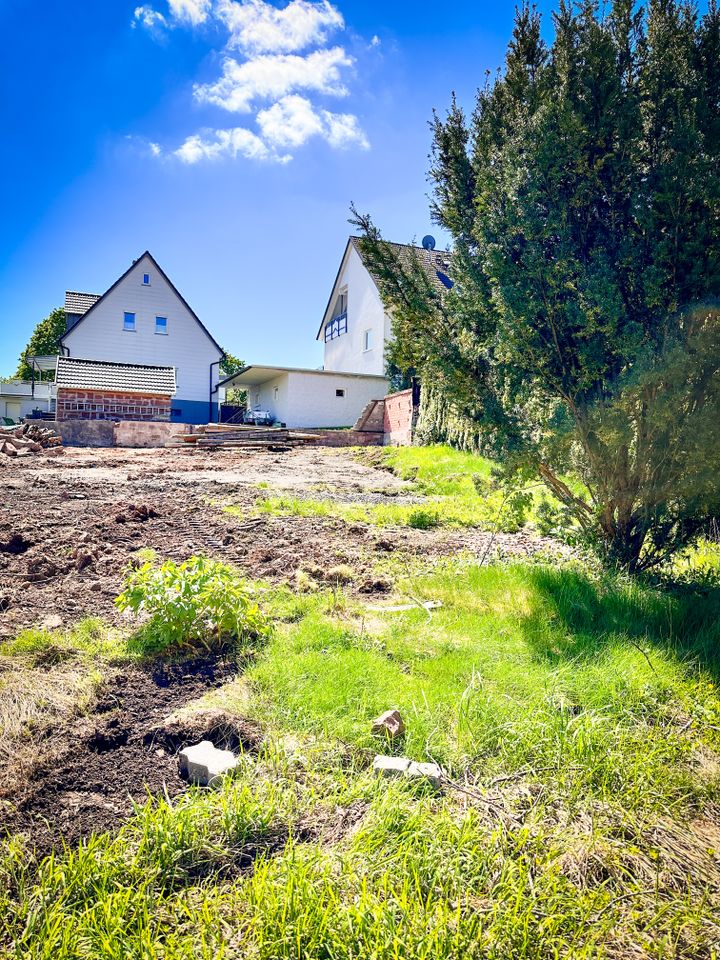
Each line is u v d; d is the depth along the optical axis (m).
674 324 4.04
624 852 1.91
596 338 4.05
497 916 1.59
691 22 4.26
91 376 20.98
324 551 5.45
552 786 2.19
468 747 2.40
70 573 4.35
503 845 1.86
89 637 3.26
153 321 34.53
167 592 3.21
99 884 1.64
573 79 4.14
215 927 1.52
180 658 3.10
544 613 3.83
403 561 5.38
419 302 4.90
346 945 1.46
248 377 29.81
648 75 4.19
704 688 2.96
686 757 2.45
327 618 3.71
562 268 3.94
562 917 1.60
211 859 1.78
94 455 13.43
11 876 1.65
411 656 3.24
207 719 2.47
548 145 3.95
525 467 4.55
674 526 4.67
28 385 40.62
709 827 2.10
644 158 4.12
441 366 4.73
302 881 1.61
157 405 20.44
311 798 2.05
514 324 4.09
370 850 1.80
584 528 4.88
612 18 4.44
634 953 1.56
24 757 2.19
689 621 3.79
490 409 4.50
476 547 6.18
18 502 6.32
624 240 4.07
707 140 3.92
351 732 2.45
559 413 4.32
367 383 28.48
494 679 2.97
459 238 4.93
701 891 1.81
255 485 9.09
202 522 6.17
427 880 1.71
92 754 2.27
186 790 2.09
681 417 4.08
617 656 3.20
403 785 2.09
